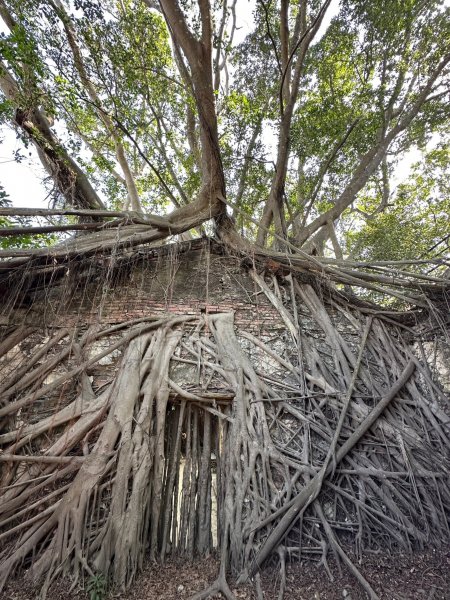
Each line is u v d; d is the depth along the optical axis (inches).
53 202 245.1
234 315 197.6
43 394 160.6
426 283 205.8
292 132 334.6
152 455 145.7
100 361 171.2
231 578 123.9
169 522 143.8
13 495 136.7
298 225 413.4
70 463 140.5
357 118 328.5
